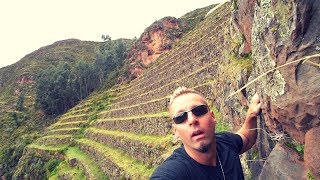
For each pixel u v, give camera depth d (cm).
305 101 439
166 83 3588
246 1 793
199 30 5156
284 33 465
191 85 2628
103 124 4334
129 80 6406
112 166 2898
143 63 6550
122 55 8888
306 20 437
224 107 1384
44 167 4928
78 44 16075
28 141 6469
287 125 488
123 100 4816
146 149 2427
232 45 1184
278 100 480
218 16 4488
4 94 12000
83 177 3594
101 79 8606
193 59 3139
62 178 4047
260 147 616
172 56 4634
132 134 3069
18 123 8419
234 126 979
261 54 540
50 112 8381
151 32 6812
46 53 15100
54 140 5353
